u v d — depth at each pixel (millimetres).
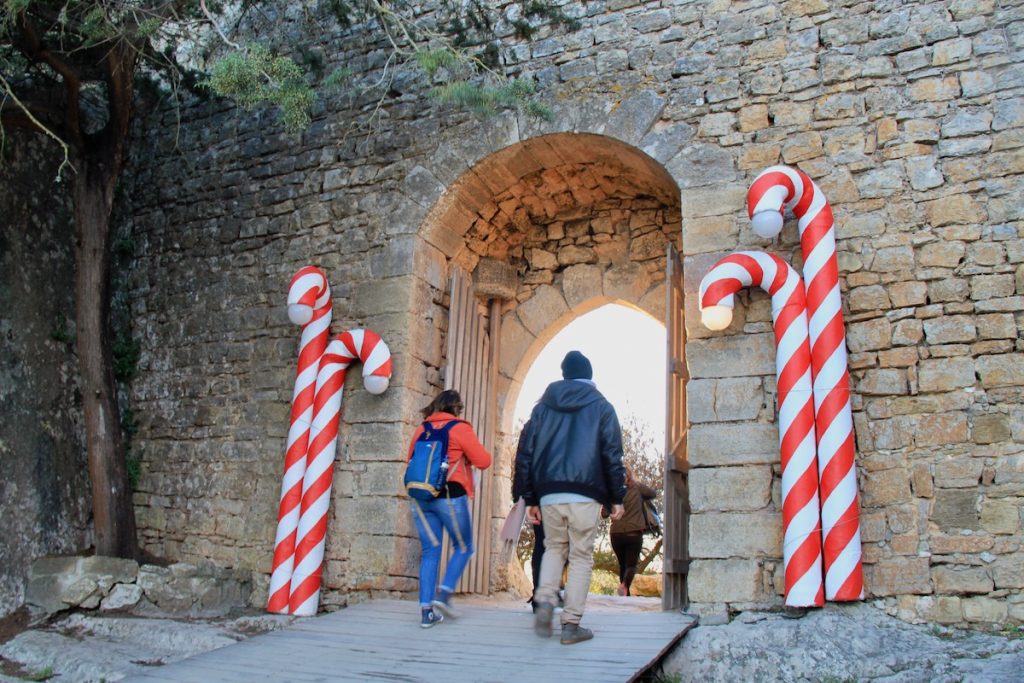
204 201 8164
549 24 6938
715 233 6102
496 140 6941
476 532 7531
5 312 7281
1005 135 5621
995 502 5188
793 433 5336
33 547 6953
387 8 6500
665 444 6113
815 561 5180
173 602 6625
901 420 5465
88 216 7305
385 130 7418
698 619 5488
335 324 7203
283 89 5867
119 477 7227
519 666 4477
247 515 7266
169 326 8062
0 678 5312
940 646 4867
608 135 6547
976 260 5527
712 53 6418
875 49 6023
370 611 5852
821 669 4746
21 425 7160
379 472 6723
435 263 7367
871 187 5836
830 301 5488
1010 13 5770
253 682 4363
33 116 6746
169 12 6863
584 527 4789
